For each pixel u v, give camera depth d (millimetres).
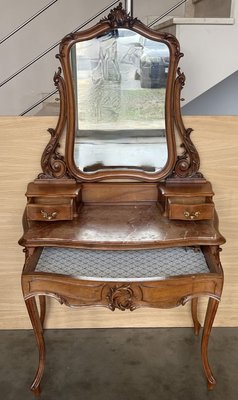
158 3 3410
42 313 1936
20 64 3523
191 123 1720
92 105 1610
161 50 1544
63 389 1668
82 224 1557
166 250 1606
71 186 1653
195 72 1777
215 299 1477
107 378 1728
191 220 1580
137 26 1507
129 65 1564
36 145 1742
